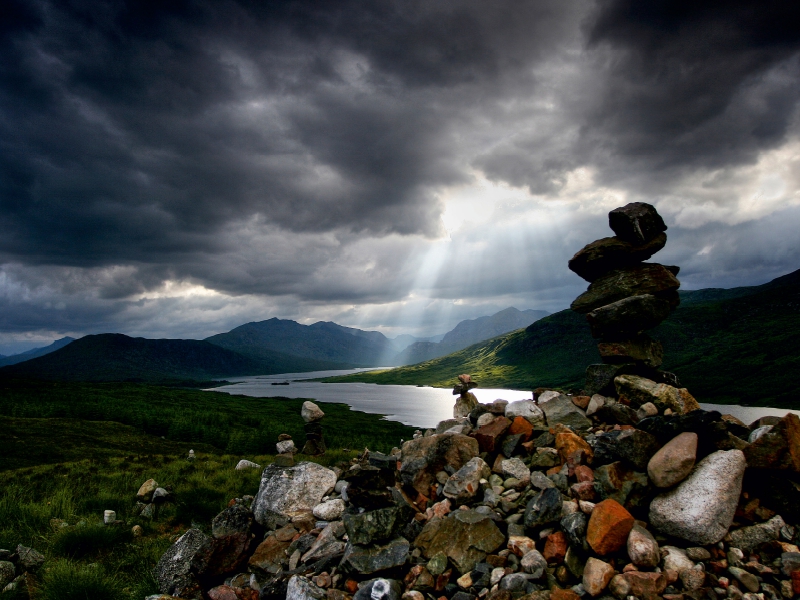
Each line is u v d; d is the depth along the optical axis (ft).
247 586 5.68
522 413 6.72
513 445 6.26
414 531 5.43
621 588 4.16
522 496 5.50
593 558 4.41
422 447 6.54
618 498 4.91
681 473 4.78
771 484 4.74
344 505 6.49
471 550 4.90
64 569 5.89
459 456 6.38
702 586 4.23
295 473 7.02
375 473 5.84
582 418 6.51
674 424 5.19
